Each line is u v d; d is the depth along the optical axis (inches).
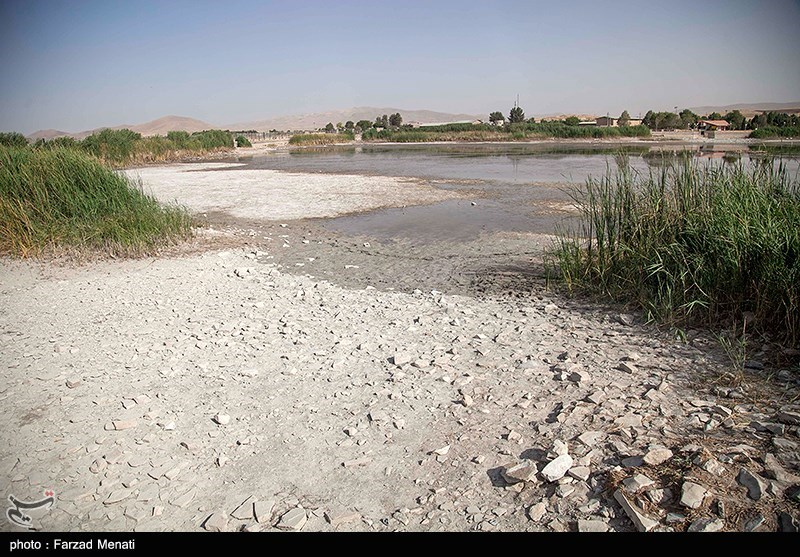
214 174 1063.0
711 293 247.0
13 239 416.5
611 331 245.9
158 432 176.4
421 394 194.7
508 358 221.5
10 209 435.5
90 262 398.6
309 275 372.5
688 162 318.0
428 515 135.2
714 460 137.6
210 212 624.1
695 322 244.4
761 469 133.8
